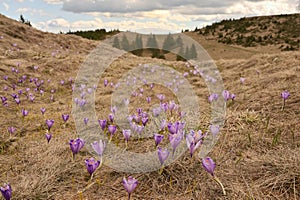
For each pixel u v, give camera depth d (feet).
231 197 7.67
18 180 9.28
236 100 18.58
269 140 11.21
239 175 8.75
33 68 33.88
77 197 8.17
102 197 8.14
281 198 7.55
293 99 15.94
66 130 14.70
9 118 17.22
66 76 33.73
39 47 52.70
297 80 20.26
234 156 10.07
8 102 21.33
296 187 7.89
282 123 12.97
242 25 264.11
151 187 8.53
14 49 45.39
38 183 8.68
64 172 9.39
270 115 14.43
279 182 8.09
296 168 8.36
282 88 18.71
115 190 8.46
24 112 16.05
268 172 8.61
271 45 198.29
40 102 23.50
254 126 12.94
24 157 11.30
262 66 31.76
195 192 8.13
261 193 7.75
